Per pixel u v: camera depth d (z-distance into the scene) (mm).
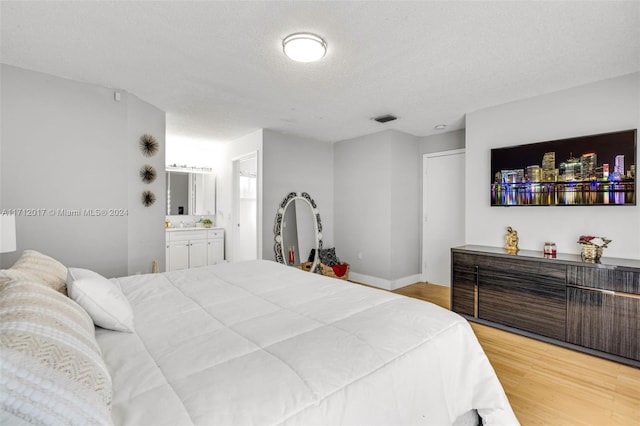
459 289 3322
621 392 1963
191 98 3291
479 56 2357
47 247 2727
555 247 2908
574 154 2846
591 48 2236
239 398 835
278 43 2193
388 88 2973
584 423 1672
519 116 3252
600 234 2777
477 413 1515
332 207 5480
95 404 669
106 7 1805
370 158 4793
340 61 2443
